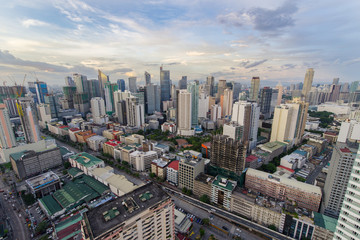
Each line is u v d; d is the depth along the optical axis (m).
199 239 197.50
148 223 131.62
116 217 121.69
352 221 110.94
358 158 107.19
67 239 186.00
